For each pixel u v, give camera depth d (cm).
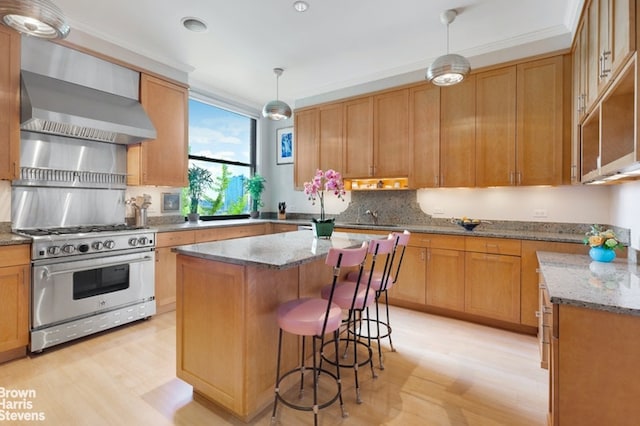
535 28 299
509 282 301
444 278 337
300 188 490
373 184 445
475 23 290
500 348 266
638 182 214
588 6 218
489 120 335
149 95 352
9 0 159
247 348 173
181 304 204
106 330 295
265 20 286
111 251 291
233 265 176
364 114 425
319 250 200
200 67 390
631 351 123
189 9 270
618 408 125
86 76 306
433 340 282
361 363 237
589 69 215
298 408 167
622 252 244
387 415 181
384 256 376
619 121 174
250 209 551
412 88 385
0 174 253
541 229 335
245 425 173
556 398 134
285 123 552
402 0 256
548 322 213
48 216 301
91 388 205
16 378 216
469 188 379
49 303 253
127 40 322
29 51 272
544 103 307
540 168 309
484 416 181
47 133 297
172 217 414
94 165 331
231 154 516
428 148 374
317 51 347
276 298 195
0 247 229
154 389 205
